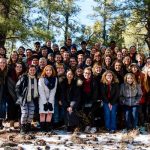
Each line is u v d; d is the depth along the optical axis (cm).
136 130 1027
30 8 2178
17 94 1010
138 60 1263
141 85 1127
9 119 1117
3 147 813
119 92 1088
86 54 1383
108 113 1066
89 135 989
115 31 2570
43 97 1026
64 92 1054
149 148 862
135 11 2547
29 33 1978
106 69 1137
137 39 2695
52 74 1043
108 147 855
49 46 1399
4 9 2053
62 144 870
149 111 1146
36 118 1095
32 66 1025
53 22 2841
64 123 1081
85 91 1081
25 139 915
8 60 1243
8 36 2084
